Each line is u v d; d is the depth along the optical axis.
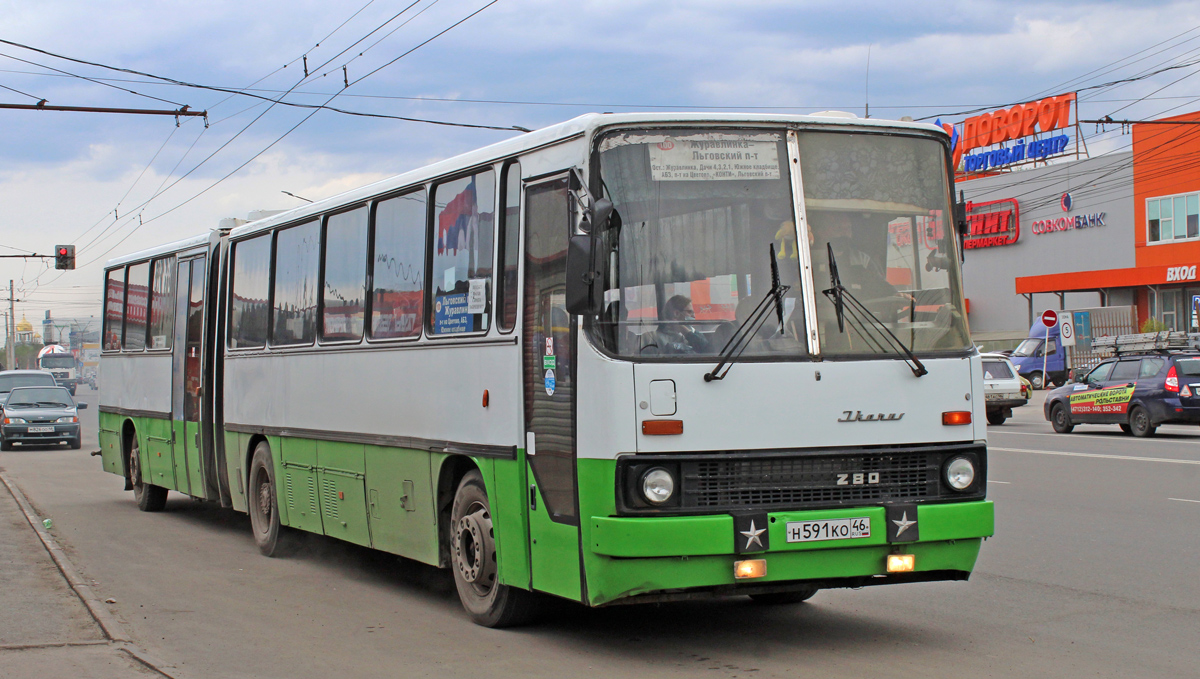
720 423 6.12
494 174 7.43
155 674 6.05
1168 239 46.41
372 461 8.96
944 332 6.70
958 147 54.66
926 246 6.80
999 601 8.08
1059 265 51.38
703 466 6.08
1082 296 50.97
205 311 12.70
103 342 16.84
